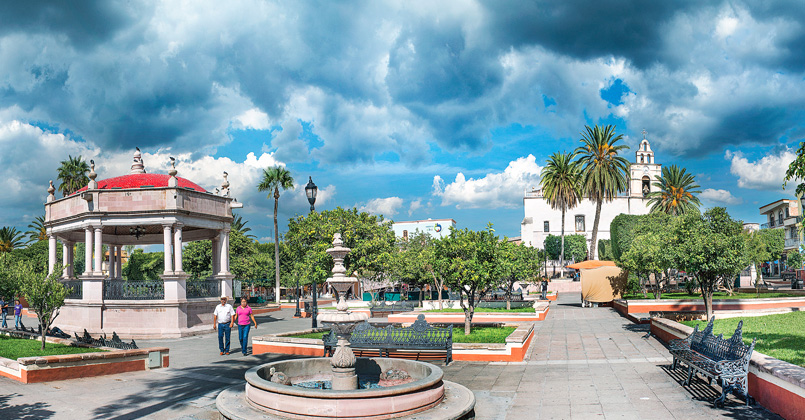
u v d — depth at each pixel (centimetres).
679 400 838
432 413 753
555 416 771
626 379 1016
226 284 2447
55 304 1393
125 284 2238
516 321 2391
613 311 3034
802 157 891
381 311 3044
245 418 738
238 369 1238
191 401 905
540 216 7725
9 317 3325
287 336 1583
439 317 2402
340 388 866
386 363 999
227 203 2512
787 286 4791
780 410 716
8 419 795
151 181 2442
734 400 828
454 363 1249
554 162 5609
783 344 1073
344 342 888
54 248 2548
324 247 2178
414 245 4803
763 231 4594
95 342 1374
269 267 4972
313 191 2011
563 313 2930
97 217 2238
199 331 2183
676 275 4684
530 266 2955
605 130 4912
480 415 793
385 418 729
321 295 6606
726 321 1716
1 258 1669
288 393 746
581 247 7162
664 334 1549
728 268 1734
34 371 1064
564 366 1184
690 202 5712
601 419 747
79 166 5706
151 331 2106
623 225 5741
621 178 4884
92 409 854
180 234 2247
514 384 1006
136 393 972
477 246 1577
